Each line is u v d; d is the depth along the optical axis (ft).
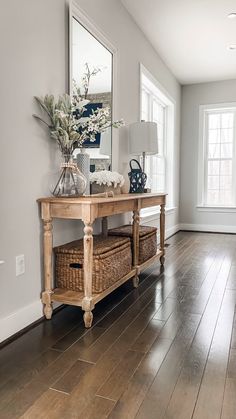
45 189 7.14
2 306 6.08
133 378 4.97
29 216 6.71
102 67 9.54
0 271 6.01
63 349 5.83
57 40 7.39
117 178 9.20
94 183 8.82
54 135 7.14
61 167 7.21
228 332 6.58
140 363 5.40
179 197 20.45
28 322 6.73
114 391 4.66
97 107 9.25
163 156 18.35
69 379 4.92
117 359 5.52
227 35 13.10
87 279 6.66
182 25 12.30
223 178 19.83
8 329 6.20
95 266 7.09
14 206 6.29
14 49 6.12
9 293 6.24
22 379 4.91
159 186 17.84
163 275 10.62
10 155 6.13
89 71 8.72
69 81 7.80
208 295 8.75
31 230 6.78
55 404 4.37
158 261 12.45
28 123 6.57
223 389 4.72
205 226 20.10
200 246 15.42
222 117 19.62
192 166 20.18
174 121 18.52
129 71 11.74
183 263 12.17
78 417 4.14
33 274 6.89
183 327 6.80
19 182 6.39
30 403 4.38
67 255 7.33
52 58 7.23
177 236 18.31
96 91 9.21
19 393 4.59
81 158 7.99
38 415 4.16
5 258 6.11
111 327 6.78
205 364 5.39
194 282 9.88
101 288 7.16
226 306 7.98
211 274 10.73
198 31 12.77
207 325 6.90
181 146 20.31
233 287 9.43
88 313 6.72
